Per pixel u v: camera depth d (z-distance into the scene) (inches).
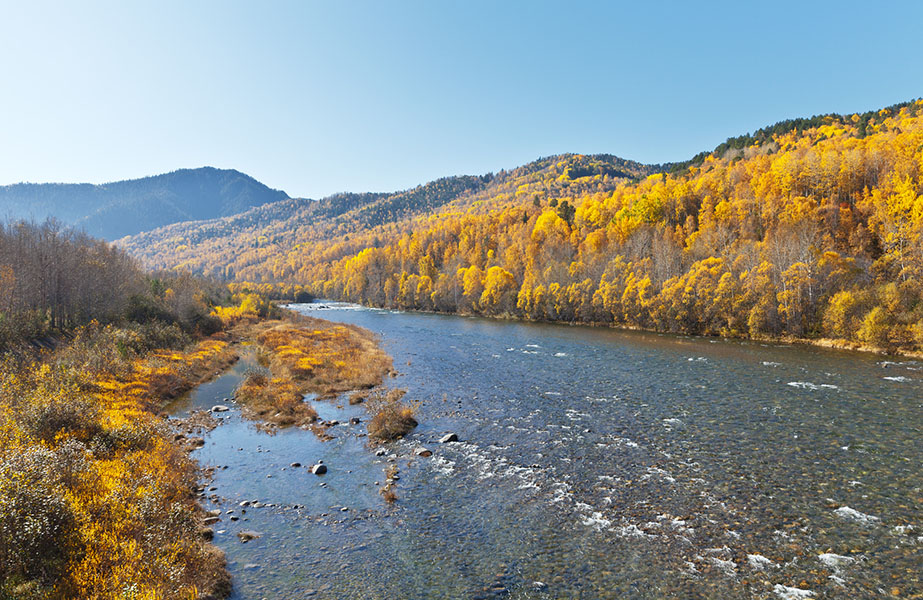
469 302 4960.6
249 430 1112.8
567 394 1365.7
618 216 5024.6
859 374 1568.7
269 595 496.7
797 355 1987.0
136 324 2150.6
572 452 917.2
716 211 3934.5
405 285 5713.6
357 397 1364.4
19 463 506.3
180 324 2561.5
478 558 569.9
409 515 683.4
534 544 598.5
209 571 516.4
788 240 2687.0
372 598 494.9
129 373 1432.1
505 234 6250.0
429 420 1146.7
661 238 3890.3
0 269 1884.8
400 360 1985.7
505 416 1163.3
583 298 3663.9
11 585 381.1
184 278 3676.2
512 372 1700.3
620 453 904.9
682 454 892.6
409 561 565.6
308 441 1027.9
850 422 1055.0
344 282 7470.5
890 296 2071.9
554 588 508.4
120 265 2994.6
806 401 1237.1
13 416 730.8
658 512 674.2
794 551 569.3
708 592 495.2
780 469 813.2
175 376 1569.9
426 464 877.2
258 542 610.2
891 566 535.2
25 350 1493.6
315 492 767.1
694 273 2898.6
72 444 658.8
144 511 552.1
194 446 986.1
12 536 405.7
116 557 448.5
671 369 1710.1
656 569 538.6
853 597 482.9
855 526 624.4
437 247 6929.1
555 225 5423.2
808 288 2416.3
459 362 1925.4
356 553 584.4
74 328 2052.2
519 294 4215.1
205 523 657.0
